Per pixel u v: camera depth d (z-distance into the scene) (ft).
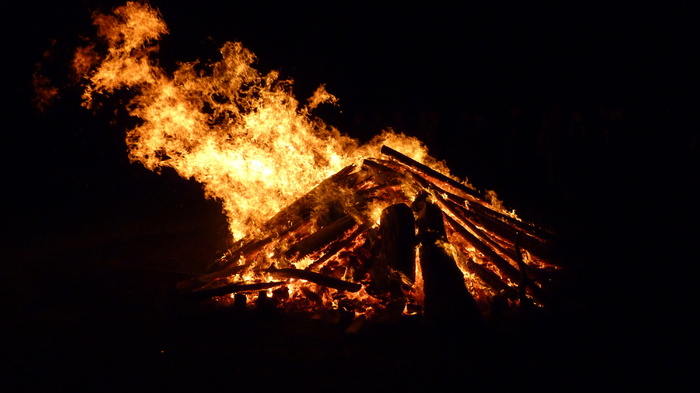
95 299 15.84
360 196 17.90
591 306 13.94
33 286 17.06
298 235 18.22
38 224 26.58
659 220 22.13
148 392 10.26
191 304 15.44
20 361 11.68
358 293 15.53
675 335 12.00
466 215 17.76
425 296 13.74
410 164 19.39
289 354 11.94
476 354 11.66
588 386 10.02
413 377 10.62
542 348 11.79
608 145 29.78
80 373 11.09
